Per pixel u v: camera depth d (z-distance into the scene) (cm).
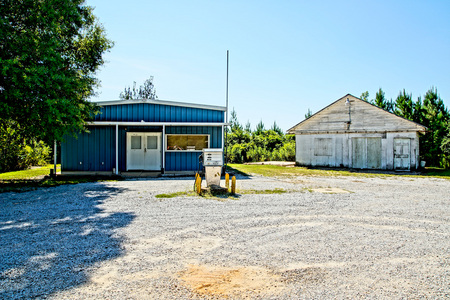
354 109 2067
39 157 2205
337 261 435
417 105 2527
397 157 1936
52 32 1070
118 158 1527
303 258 445
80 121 1162
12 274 380
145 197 876
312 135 2166
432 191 1048
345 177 1495
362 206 790
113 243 494
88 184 1134
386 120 1975
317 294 342
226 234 550
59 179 1284
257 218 660
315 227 598
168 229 573
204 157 991
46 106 993
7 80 970
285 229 584
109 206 757
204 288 353
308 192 996
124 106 1509
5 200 823
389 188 1112
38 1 1091
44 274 381
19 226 582
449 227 609
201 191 942
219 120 1569
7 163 1758
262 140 3181
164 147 1427
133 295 334
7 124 1258
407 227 607
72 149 1486
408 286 364
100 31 1631
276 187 1097
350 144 2056
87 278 373
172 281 369
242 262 428
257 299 330
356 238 535
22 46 998
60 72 1045
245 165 2259
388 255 459
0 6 1009
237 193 957
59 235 529
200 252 463
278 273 395
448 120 2355
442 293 348
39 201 812
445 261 440
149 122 1453
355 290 352
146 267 407
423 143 2417
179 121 1541
